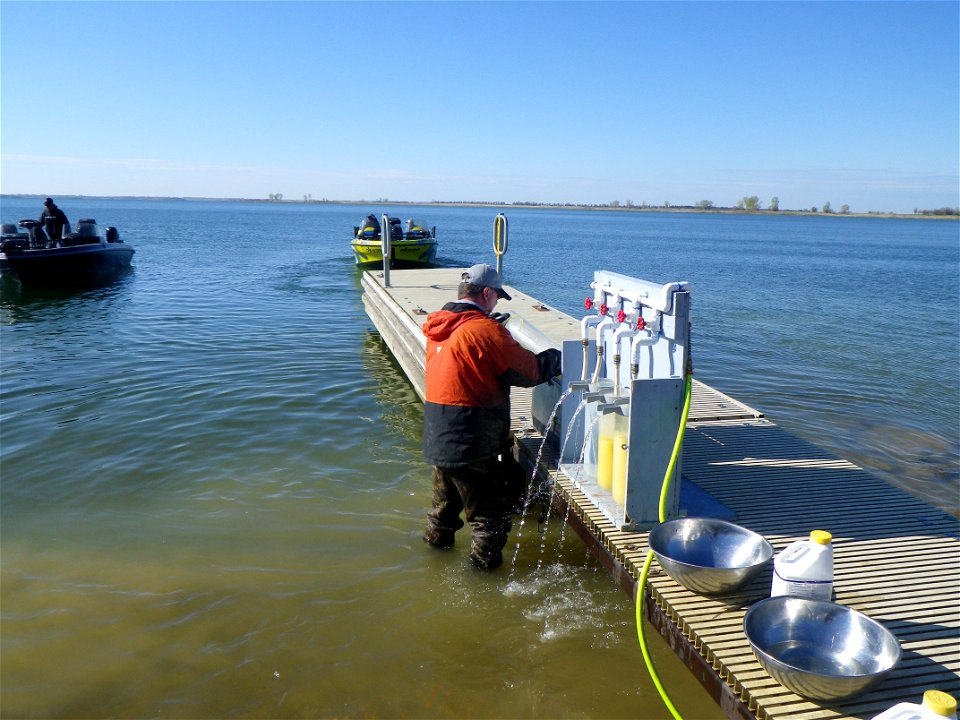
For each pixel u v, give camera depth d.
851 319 15.96
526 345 5.42
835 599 3.21
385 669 3.61
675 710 3.14
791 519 4.07
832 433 7.71
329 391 8.55
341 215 148.75
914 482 6.38
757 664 2.74
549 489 4.71
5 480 5.84
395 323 9.70
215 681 3.50
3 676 3.50
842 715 2.46
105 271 20.28
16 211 112.88
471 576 4.49
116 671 3.56
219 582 4.38
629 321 4.28
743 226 131.00
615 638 3.90
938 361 11.41
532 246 46.88
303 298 16.94
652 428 3.75
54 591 4.23
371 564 4.62
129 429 7.09
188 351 10.75
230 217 114.00
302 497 5.61
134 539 4.89
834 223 180.12
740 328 14.45
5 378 9.02
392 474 6.11
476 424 4.14
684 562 3.42
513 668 3.63
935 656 2.79
